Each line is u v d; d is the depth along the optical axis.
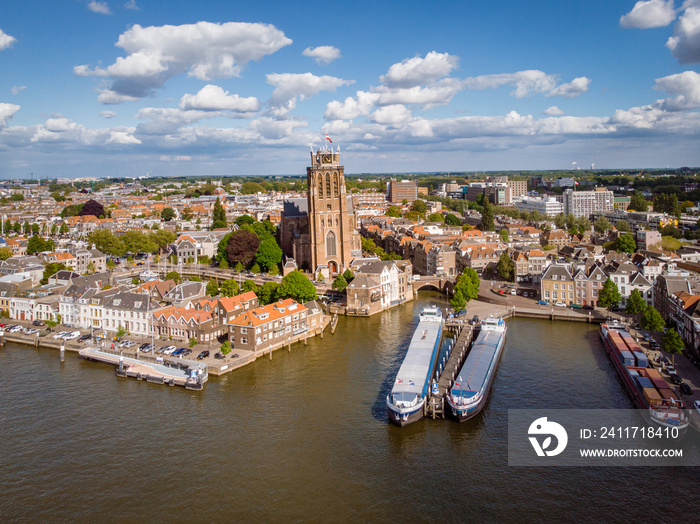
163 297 190.62
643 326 158.62
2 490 89.62
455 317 187.88
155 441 104.81
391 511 82.69
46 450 102.06
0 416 116.06
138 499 86.69
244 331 153.25
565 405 117.19
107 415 116.19
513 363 143.38
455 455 98.19
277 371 141.38
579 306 198.62
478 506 83.62
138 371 136.75
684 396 113.44
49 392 128.88
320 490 88.19
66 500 86.75
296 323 167.50
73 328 179.50
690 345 143.12
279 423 111.56
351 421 112.06
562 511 82.12
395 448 101.06
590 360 145.00
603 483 88.94
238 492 88.00
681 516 80.62
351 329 182.12
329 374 138.62
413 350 141.12
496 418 112.00
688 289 168.38
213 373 138.12
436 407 114.00
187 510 83.69
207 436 106.44
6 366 146.88
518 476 91.38
